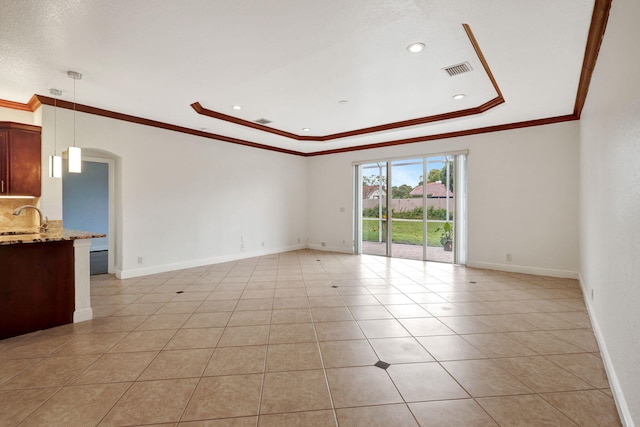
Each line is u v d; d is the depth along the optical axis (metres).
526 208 5.36
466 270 5.70
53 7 2.28
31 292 3.05
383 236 7.70
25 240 2.92
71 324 3.23
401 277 5.22
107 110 4.73
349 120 5.71
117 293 4.30
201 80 3.62
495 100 4.51
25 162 4.06
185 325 3.20
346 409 1.89
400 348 2.69
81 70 3.36
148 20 2.46
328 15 2.39
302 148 7.84
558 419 1.79
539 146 5.21
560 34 2.53
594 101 3.01
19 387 2.12
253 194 7.17
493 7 2.19
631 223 1.67
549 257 5.17
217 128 5.82
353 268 5.96
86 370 2.33
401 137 6.58
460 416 1.82
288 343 2.79
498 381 2.18
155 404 1.93
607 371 2.22
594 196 3.09
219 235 6.46
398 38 2.88
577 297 4.07
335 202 8.00
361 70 3.58
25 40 2.75
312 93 4.32
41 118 4.18
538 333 2.97
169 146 5.60
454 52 3.16
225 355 2.57
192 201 5.97
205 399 1.98
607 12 2.17
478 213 5.88
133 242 5.16
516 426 1.73
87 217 8.14
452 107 4.95
